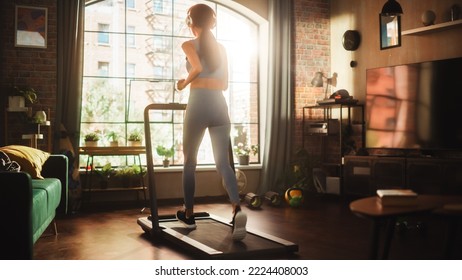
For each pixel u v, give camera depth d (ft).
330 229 12.59
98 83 20.47
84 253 9.93
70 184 16.33
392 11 15.07
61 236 11.97
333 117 22.09
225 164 10.11
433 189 15.33
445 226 12.74
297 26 21.70
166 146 23.02
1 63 16.92
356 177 18.37
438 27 16.03
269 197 17.61
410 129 17.02
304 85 21.77
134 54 40.29
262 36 22.04
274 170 20.84
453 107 15.60
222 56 10.39
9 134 17.03
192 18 10.27
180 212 11.25
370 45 19.88
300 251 9.81
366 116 18.80
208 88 10.12
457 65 15.48
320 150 22.03
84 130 20.20
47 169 13.10
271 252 9.11
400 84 17.43
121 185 18.38
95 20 39.86
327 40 22.30
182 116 23.56
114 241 11.25
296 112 21.56
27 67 17.34
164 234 10.82
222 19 22.49
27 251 7.51
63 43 17.62
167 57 35.22
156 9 38.50
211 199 20.11
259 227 12.99
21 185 7.50
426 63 16.47
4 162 10.42
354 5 20.76
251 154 22.24
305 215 15.29
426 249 9.89
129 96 20.39
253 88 22.44
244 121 22.39
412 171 16.01
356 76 20.66
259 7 21.27
